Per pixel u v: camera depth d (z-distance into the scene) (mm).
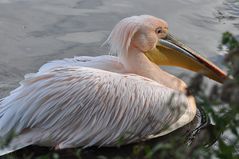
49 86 10852
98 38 15781
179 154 6344
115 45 12336
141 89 11461
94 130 10961
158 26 12711
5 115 10766
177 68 14555
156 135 11625
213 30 16516
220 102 5816
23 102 10742
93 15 17156
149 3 18203
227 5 18344
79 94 10914
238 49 5941
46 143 10844
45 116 10711
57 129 10797
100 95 11031
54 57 14766
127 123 11188
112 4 17953
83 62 12500
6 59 14539
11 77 13727
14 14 17000
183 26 16688
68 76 11047
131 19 12391
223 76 12859
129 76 11695
